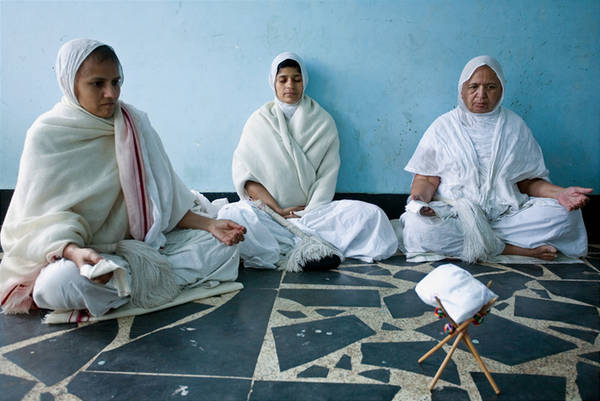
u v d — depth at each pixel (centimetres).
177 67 396
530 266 314
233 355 189
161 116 404
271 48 390
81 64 229
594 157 391
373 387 165
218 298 254
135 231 247
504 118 350
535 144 350
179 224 280
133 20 389
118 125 247
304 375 173
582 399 157
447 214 325
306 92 395
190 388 165
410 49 384
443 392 162
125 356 189
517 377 171
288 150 361
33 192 227
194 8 386
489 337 204
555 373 174
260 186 363
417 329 212
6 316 232
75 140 240
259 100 398
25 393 164
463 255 323
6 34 388
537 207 322
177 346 197
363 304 244
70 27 389
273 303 246
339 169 406
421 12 378
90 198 238
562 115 387
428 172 358
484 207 332
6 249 226
